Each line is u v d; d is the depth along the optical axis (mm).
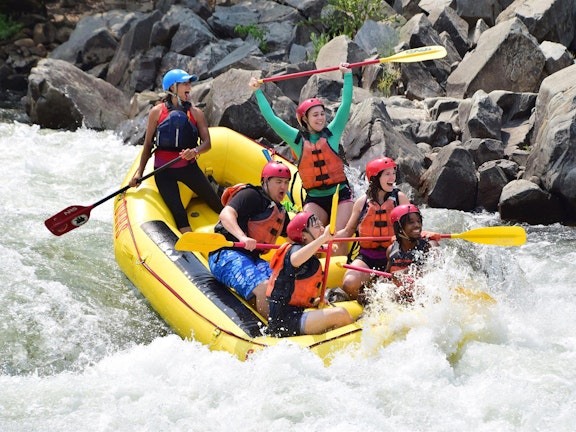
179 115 21906
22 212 25766
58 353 18312
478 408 15133
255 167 25016
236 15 46562
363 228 18578
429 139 33188
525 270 23359
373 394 15547
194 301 18062
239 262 18031
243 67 41312
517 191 28703
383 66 39188
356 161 31109
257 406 15164
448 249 22297
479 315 17406
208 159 24672
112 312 20297
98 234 24797
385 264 18625
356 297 18375
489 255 22281
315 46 42375
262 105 21250
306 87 36438
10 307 19828
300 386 15586
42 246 23438
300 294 16906
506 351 16891
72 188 28719
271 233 18359
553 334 18297
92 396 15719
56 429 14609
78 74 39719
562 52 36906
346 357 16375
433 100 36500
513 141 32250
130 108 40062
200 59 42594
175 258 19359
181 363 16750
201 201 23750
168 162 21750
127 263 20812
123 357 17328
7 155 31750
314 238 16719
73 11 52406
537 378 15906
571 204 28594
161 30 44094
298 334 16797
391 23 43438
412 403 15281
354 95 35938
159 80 43250
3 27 48969
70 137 35875
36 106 38500
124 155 33031
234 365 16359
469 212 30016
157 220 21062
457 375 16266
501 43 36531
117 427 14742
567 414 14820
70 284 21344
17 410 15227
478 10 42219
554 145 28438
